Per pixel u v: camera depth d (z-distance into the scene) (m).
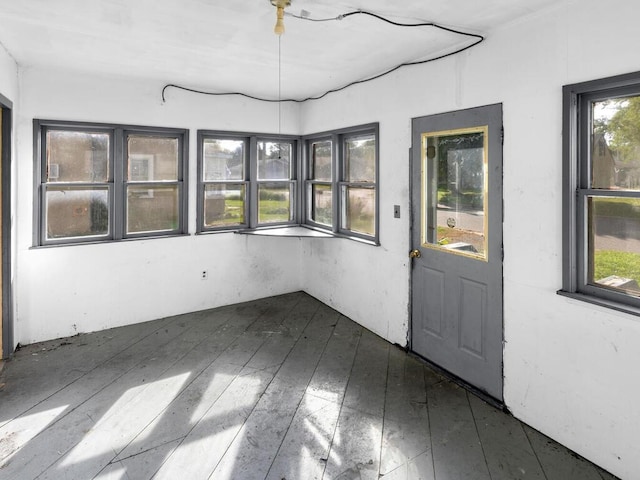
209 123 4.34
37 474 1.99
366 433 2.33
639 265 1.93
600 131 2.06
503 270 2.54
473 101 2.68
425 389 2.83
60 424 2.39
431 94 3.03
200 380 2.94
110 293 3.92
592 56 1.99
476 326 2.76
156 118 4.03
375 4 2.21
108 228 3.95
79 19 2.49
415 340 3.35
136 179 4.08
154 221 4.21
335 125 4.25
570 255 2.15
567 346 2.18
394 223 3.50
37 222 3.56
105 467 2.04
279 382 2.91
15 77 3.30
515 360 2.47
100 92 3.73
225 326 4.01
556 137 2.19
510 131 2.44
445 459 2.11
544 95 2.23
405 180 3.35
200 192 4.37
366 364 3.21
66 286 3.70
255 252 4.84
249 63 3.36
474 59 2.66
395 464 2.08
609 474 1.99
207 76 3.78
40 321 3.59
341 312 4.39
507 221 2.49
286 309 4.53
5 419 2.43
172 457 2.12
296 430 2.36
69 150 3.72
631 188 1.94
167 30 2.65
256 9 2.31
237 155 4.67
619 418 1.95
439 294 3.08
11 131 3.20
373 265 3.81
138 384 2.87
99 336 3.74
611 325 1.97
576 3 2.05
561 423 2.22
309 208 5.05
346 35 2.68
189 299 4.40
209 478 1.97
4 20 2.51
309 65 3.38
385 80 3.51
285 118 4.82
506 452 2.17
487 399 2.67
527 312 2.39
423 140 3.15
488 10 2.25
